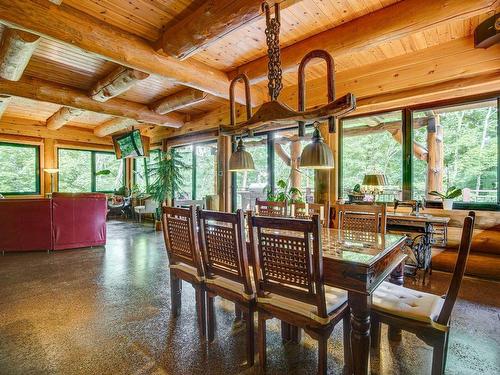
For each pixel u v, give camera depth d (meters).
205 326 2.14
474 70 3.19
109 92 4.39
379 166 5.72
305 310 1.57
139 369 1.72
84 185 8.60
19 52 3.09
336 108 1.73
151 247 4.96
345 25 2.88
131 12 2.73
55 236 4.64
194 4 2.62
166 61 3.36
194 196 7.37
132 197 8.73
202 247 2.06
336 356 1.88
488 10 2.22
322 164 1.95
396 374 1.69
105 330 2.17
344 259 1.55
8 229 4.46
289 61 3.31
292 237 1.52
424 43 3.40
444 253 3.63
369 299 1.50
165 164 7.08
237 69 3.94
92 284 3.14
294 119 1.94
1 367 1.72
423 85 3.55
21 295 2.82
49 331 2.15
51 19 2.53
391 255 1.89
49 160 7.78
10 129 7.14
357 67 3.99
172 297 2.39
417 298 1.70
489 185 3.97
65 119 6.33
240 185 7.34
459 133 4.56
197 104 5.83
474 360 1.81
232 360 1.82
